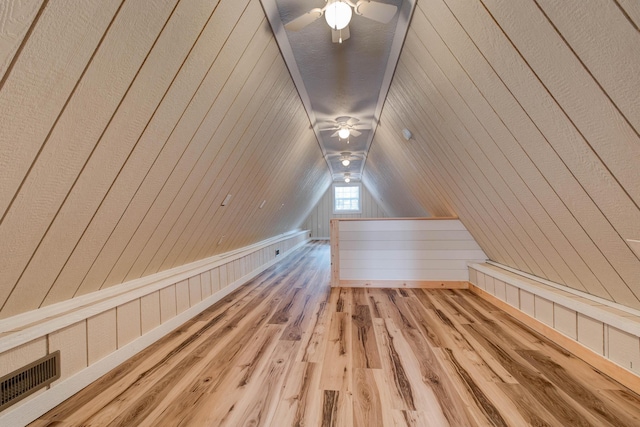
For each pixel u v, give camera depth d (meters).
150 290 2.29
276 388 1.67
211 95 1.76
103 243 1.70
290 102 2.87
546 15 1.07
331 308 3.13
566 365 1.90
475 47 1.50
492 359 1.98
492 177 2.20
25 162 1.03
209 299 3.29
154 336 2.34
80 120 1.12
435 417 1.41
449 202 3.73
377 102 3.28
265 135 2.86
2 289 1.30
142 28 1.12
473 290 3.75
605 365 1.79
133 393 1.64
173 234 2.40
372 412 1.45
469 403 1.51
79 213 1.40
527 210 2.06
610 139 1.15
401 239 4.02
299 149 4.14
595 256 1.72
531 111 1.44
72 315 1.63
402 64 2.27
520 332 2.44
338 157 6.26
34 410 1.44
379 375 1.79
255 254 5.01
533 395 1.58
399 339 2.31
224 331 2.54
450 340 2.29
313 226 10.91
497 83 1.52
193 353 2.12
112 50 1.07
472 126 1.99
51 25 0.85
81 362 1.71
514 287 2.82
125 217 1.72
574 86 1.15
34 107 0.95
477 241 3.77
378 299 3.46
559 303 2.16
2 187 1.01
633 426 1.34
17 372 1.38
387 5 1.53
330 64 2.47
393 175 5.48
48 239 1.33
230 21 1.52
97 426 1.39
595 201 1.43
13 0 0.75
